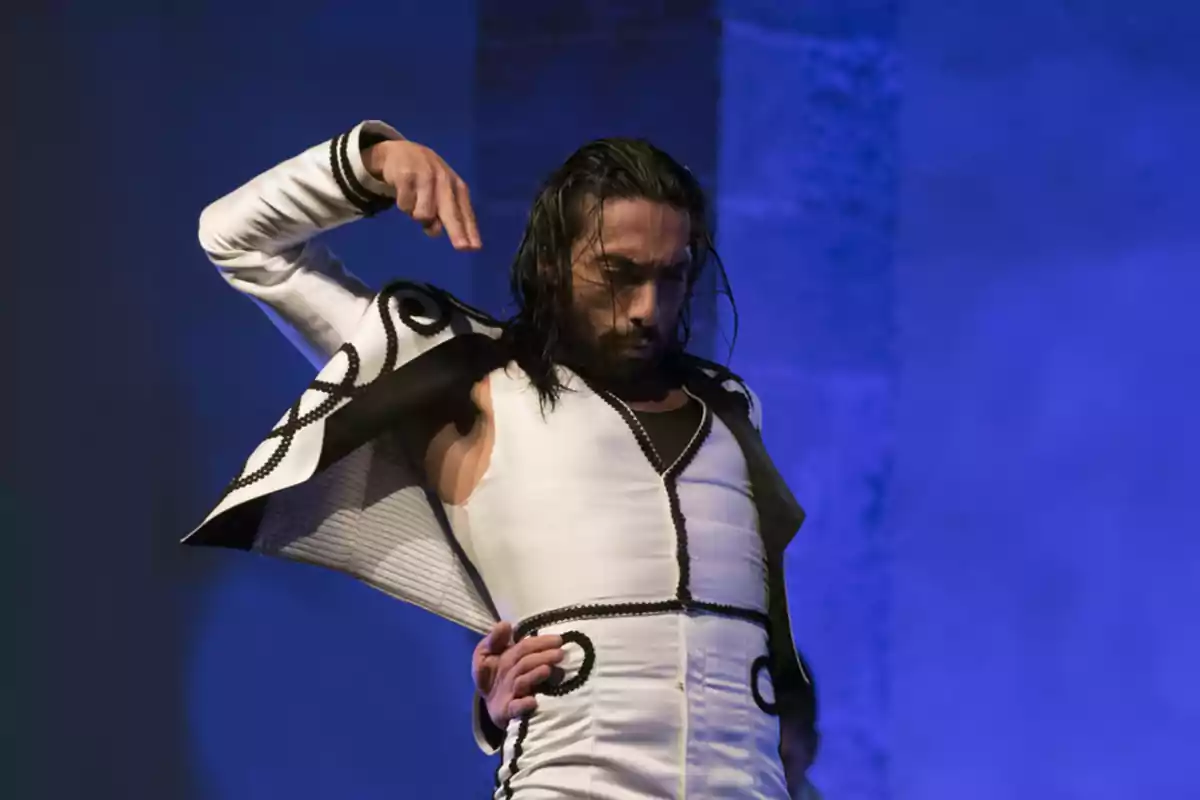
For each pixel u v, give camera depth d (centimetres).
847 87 844
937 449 902
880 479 867
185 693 866
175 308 877
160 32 876
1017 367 909
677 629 358
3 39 866
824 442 846
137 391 873
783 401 833
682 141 791
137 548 871
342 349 373
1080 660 906
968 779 898
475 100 814
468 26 858
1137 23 934
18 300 866
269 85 876
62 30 870
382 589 384
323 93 872
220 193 879
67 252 871
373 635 866
